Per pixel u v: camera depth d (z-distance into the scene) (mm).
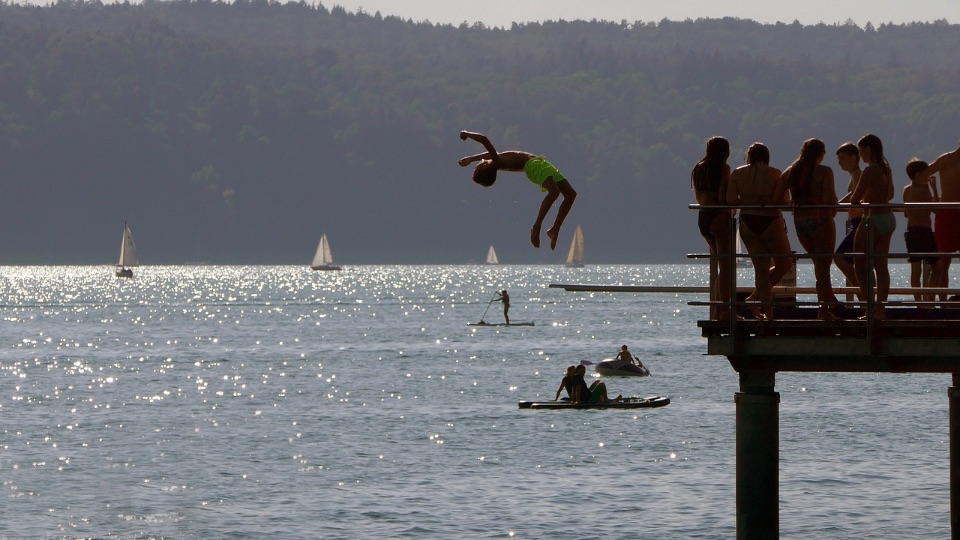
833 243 58844
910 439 154875
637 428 165750
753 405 58219
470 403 196750
